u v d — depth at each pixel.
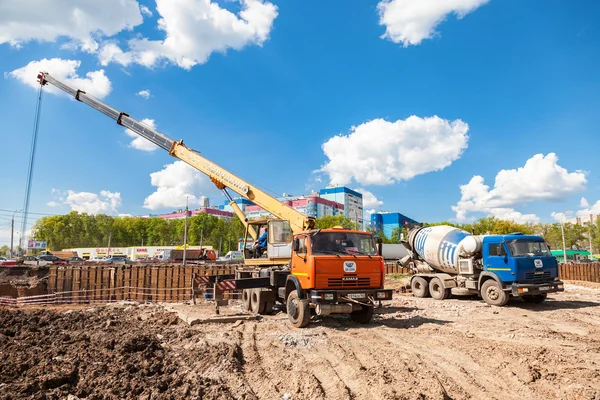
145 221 101.06
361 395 5.83
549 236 73.38
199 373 6.52
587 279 30.77
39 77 20.66
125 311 13.40
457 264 16.62
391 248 41.97
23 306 18.25
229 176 16.33
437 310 13.82
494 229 58.19
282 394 5.88
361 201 147.38
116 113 19.31
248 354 7.64
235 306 14.98
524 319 12.07
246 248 15.57
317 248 10.45
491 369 7.00
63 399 5.34
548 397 5.88
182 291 20.95
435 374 6.60
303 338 8.80
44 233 94.12
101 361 6.61
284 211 14.62
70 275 20.44
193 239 88.06
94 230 96.88
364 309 10.99
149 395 5.53
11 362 6.24
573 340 9.15
